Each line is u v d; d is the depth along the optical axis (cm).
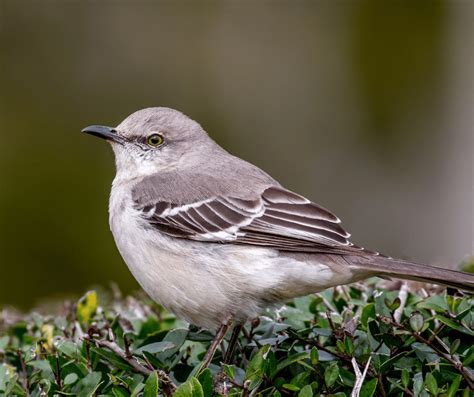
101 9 1759
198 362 752
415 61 1752
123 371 689
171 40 1778
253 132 1755
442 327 669
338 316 703
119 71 1741
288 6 1822
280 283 749
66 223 1562
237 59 1792
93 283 1528
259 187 802
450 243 1664
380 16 1783
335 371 620
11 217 1559
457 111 1705
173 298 781
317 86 1778
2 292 1520
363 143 1741
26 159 1608
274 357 646
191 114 1748
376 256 727
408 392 611
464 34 1720
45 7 1733
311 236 753
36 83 1695
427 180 1702
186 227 781
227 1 1816
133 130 877
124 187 848
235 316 762
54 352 752
